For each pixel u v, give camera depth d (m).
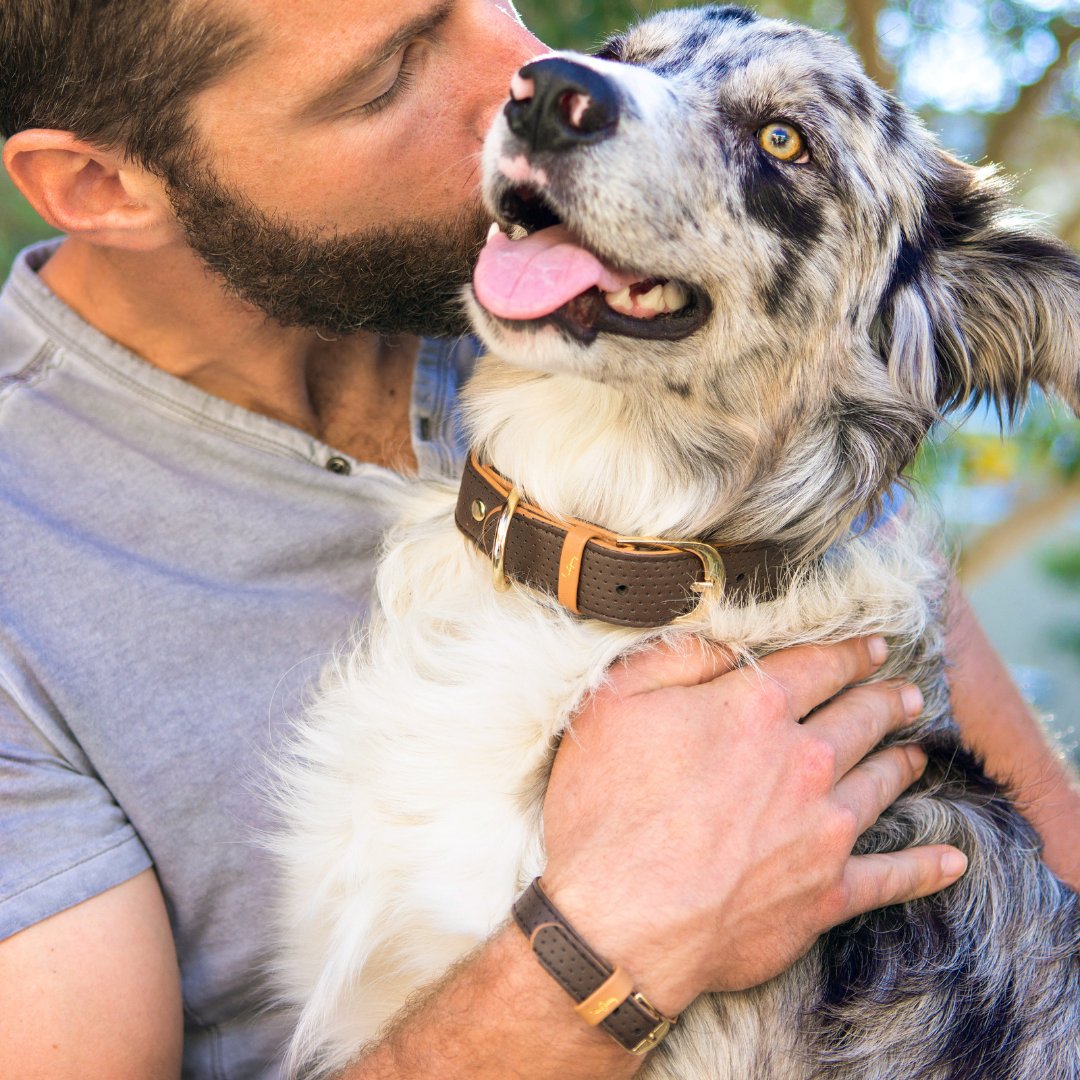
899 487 2.23
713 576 1.84
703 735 1.62
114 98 1.63
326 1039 1.87
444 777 1.80
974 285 2.21
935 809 1.92
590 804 1.60
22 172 1.75
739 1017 1.72
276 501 1.91
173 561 1.83
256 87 1.59
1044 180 4.82
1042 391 2.19
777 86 1.94
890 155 2.13
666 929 1.48
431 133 1.75
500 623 1.90
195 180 1.68
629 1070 1.55
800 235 1.95
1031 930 1.90
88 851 1.65
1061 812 2.42
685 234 1.78
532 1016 1.48
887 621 1.93
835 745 1.71
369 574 2.00
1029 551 7.89
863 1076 1.72
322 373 2.06
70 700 1.71
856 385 2.08
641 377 1.84
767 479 1.98
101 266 1.86
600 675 1.77
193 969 1.84
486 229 1.88
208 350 1.91
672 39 2.09
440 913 1.74
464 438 2.18
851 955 1.80
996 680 2.51
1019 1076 1.79
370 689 1.89
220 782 1.79
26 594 1.72
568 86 1.63
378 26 1.60
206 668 1.81
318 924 1.85
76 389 1.86
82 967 1.59
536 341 1.74
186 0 1.53
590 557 1.81
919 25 3.93
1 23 1.64
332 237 1.75
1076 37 3.97
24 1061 1.54
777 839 1.56
